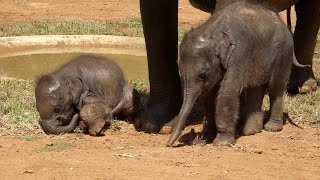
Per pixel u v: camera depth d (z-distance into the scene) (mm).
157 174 11773
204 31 13312
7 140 13992
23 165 12336
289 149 13711
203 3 17062
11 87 17734
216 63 13273
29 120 15336
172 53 15367
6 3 30859
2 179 11656
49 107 14703
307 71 18438
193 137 14531
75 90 15023
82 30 25703
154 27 15094
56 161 12492
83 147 13688
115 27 26672
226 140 13648
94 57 15883
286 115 16141
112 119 15477
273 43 14234
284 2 15938
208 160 12609
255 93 14570
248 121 14625
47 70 20875
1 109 15883
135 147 13672
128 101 15883
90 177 11633
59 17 28719
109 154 12984
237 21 13609
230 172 12008
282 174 12109
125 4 31938
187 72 13203
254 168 12336
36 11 29766
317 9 18234
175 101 15438
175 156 12828
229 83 13430
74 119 14992
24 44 23688
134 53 23750
